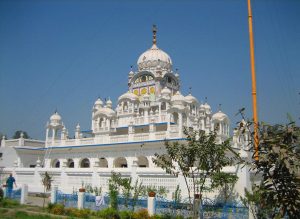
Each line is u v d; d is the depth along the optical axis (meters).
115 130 51.06
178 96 49.16
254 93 19.75
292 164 10.83
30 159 56.22
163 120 51.34
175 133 40.50
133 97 57.88
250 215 17.92
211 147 18.45
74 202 26.44
